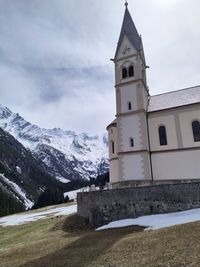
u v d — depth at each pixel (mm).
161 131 55469
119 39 63656
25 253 31484
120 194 42000
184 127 53438
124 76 61125
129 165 54625
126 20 64688
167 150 53750
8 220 65250
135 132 55938
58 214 58438
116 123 61562
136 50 60656
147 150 54344
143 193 40781
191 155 51844
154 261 21422
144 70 64438
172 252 22422
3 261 29516
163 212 39188
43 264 25984
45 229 44844
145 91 61250
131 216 40562
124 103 58844
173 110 55062
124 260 23000
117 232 34031
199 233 25375
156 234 28297
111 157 63469
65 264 24875
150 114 57094
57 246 32031
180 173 51875
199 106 53031
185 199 38562
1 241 42438
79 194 48031
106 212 42156
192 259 20203
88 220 43688
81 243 31516
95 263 23672
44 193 175375
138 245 26047
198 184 38438
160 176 53188
